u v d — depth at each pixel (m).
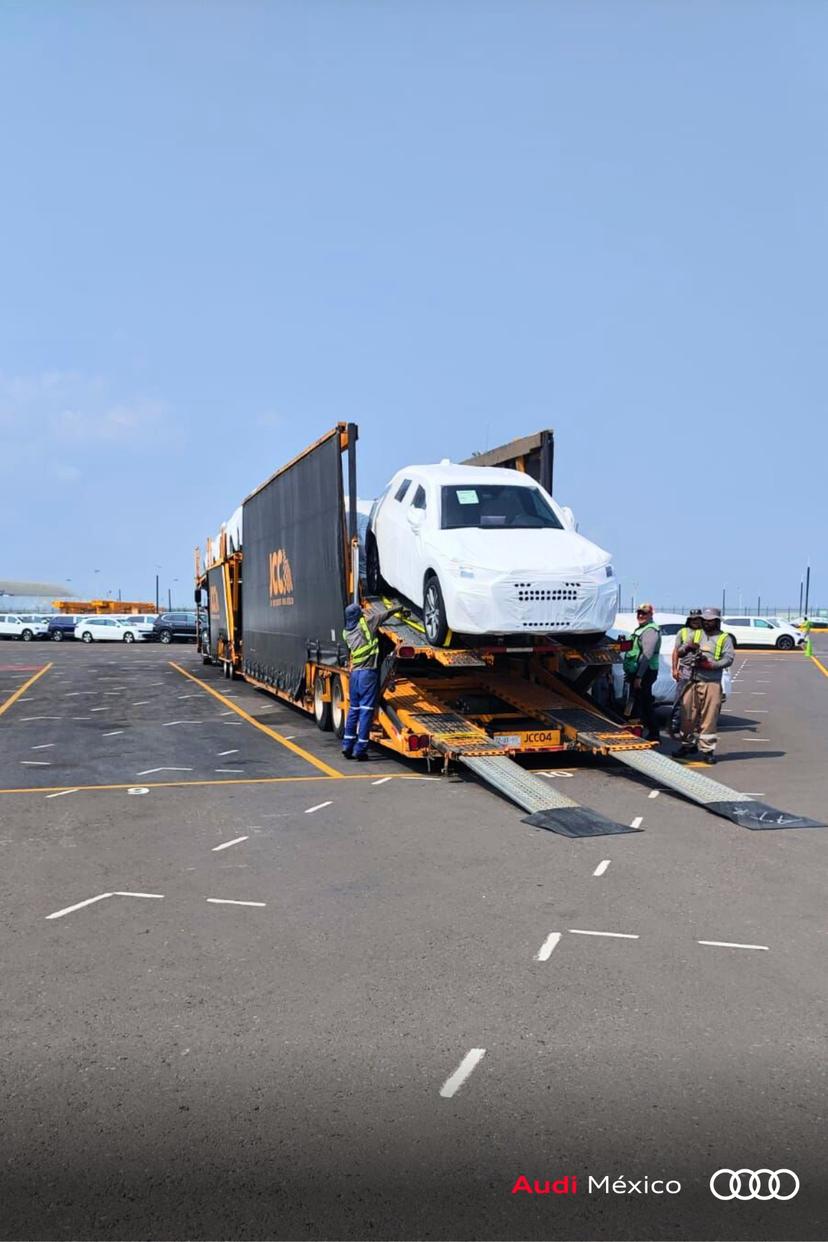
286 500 15.19
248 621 19.47
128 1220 2.90
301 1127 3.39
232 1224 2.88
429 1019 4.26
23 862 6.96
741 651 41.78
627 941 5.23
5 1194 3.03
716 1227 2.87
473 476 11.78
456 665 10.34
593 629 10.27
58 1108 3.54
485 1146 3.27
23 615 60.81
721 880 6.42
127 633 55.81
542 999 4.46
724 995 4.50
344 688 12.65
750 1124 3.40
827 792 9.61
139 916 5.74
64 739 13.70
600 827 7.85
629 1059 3.87
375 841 7.54
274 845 7.43
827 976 4.73
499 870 6.68
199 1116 3.47
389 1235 2.83
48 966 4.94
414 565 11.36
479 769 9.42
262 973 4.82
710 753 11.40
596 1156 3.21
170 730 14.62
